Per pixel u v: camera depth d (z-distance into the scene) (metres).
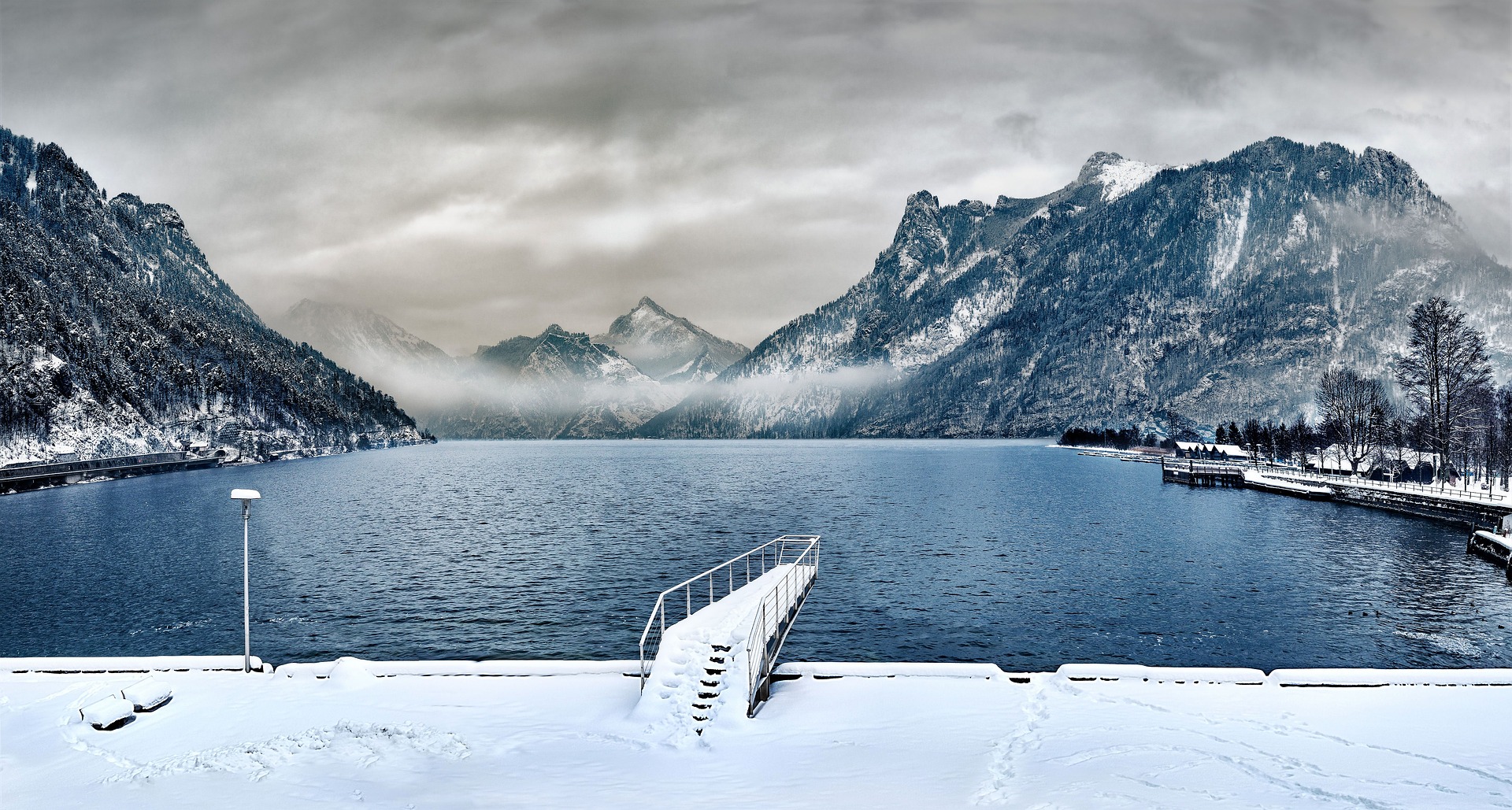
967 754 24.58
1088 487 167.38
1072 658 47.00
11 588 66.94
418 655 48.53
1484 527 84.31
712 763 24.22
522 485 184.38
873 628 53.34
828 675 33.16
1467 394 124.25
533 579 70.38
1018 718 27.89
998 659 46.97
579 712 28.77
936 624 54.12
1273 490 145.88
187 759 24.59
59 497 148.62
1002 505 131.12
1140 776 22.48
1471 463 147.38
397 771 23.59
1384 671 32.09
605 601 62.00
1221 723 26.95
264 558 81.31
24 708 29.42
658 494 158.75
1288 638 50.00
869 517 115.62
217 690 31.53
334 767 23.83
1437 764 23.27
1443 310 121.94
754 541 92.56
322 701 30.02
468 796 21.83
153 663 34.31
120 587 67.12
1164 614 56.16
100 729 27.33
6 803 21.92
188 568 76.00
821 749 25.17
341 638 52.31
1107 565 74.75
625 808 20.95
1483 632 50.66
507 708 29.14
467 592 64.94
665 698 28.52
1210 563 75.06
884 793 21.75
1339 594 60.88
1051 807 20.56
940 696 30.42
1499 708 28.33
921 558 79.62
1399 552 78.62
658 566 76.38
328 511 126.62
